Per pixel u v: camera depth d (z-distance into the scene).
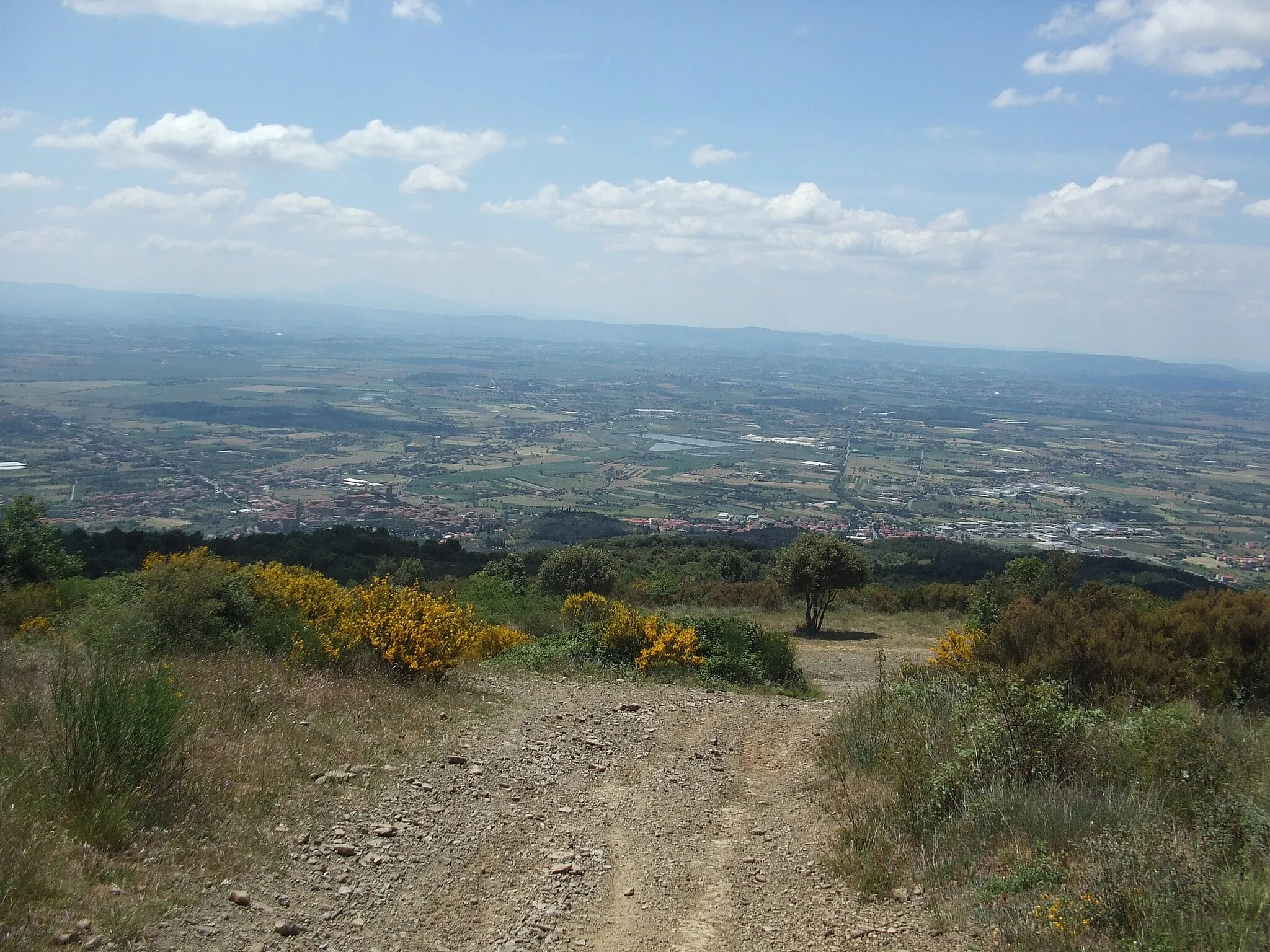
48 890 4.09
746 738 9.75
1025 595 17.64
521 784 7.25
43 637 11.30
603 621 14.80
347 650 10.18
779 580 23.06
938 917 4.71
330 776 6.54
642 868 5.75
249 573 11.49
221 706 7.52
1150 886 4.27
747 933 4.82
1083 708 7.80
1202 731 6.51
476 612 18.28
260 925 4.34
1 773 5.23
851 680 15.47
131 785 5.20
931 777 6.34
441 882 5.20
